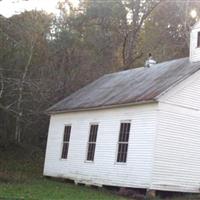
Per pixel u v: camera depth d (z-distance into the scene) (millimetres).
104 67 47625
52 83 42125
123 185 23875
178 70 25172
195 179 23734
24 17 37656
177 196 23047
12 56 36000
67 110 29703
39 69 41812
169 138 22906
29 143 43188
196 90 24156
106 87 29891
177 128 23219
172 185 22781
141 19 52750
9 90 34062
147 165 22531
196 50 25672
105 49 50688
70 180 28672
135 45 52562
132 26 52500
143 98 23078
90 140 27625
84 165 27484
